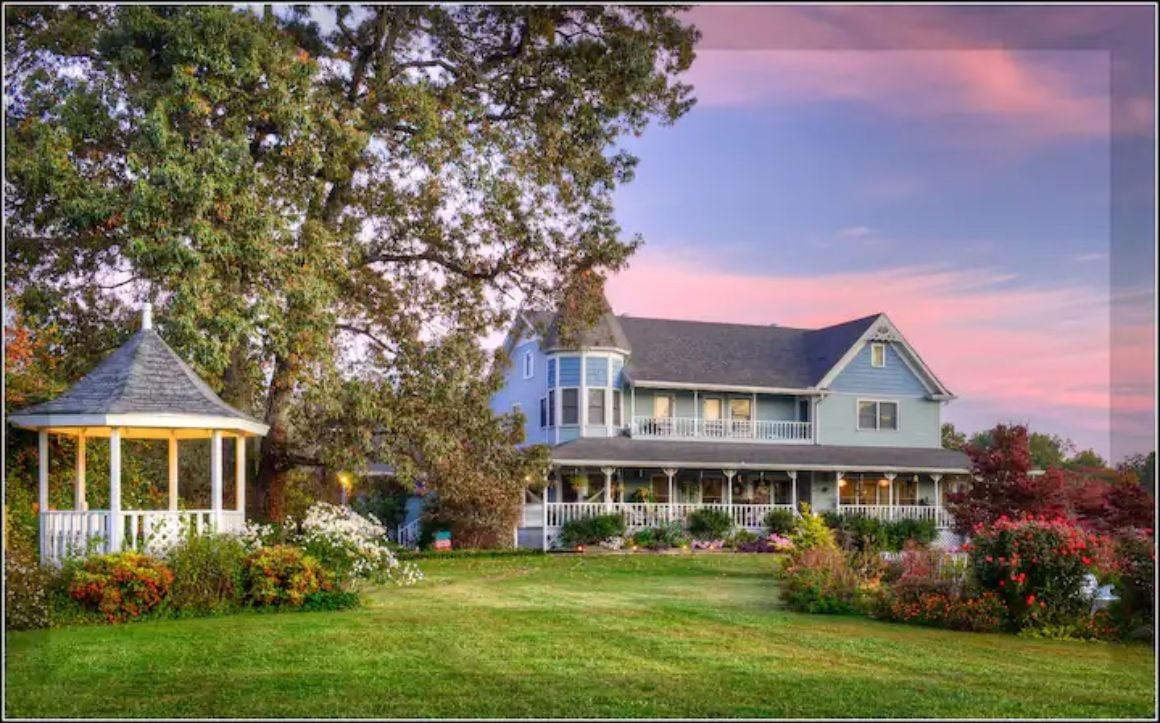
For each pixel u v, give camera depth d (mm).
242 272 17047
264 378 19234
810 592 13188
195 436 15500
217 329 16156
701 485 30938
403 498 30766
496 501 25609
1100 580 11289
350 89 19750
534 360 32844
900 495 32938
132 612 11414
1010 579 11438
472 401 20781
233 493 24312
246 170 16484
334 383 18047
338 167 17828
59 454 15016
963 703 7520
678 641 10211
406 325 20984
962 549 14445
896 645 10258
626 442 30125
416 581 16859
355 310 20641
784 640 10430
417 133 18750
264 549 12727
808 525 17609
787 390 32406
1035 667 9141
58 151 16156
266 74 17125
